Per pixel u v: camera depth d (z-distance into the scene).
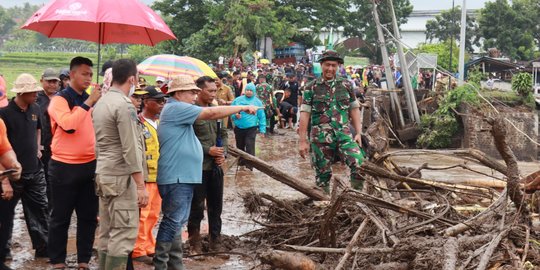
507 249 6.30
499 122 7.02
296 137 25.89
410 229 7.19
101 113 6.54
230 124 27.55
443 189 9.14
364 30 68.81
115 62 6.62
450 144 22.89
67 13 7.55
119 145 6.57
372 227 7.65
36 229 8.16
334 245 7.33
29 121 7.98
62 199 7.49
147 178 7.31
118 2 7.72
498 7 69.50
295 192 13.09
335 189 8.18
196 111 7.20
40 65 74.38
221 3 54.25
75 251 8.59
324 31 66.31
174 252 7.40
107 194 6.57
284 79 33.00
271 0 57.00
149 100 7.99
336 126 9.13
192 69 13.57
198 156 7.33
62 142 7.43
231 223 10.24
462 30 29.89
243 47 49.53
